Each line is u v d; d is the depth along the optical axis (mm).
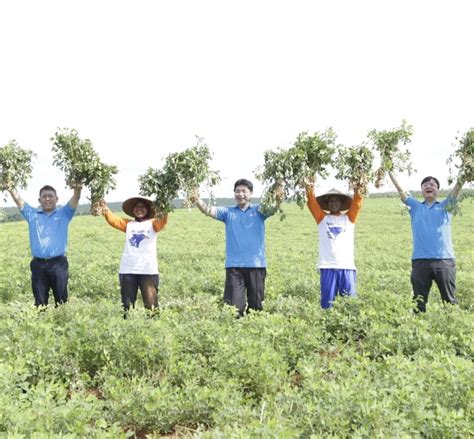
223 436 4289
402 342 7109
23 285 13766
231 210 9297
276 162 9070
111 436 4414
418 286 9414
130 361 6504
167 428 5281
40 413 4625
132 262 9391
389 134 9117
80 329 6801
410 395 4871
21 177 9547
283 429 4297
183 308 10234
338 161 9086
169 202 9312
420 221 9359
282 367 6121
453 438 4578
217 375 6035
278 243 29391
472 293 12672
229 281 9117
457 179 8898
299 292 12938
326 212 9516
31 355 6168
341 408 4715
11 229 38312
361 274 15117
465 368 5480
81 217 48438
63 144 9359
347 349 6797
